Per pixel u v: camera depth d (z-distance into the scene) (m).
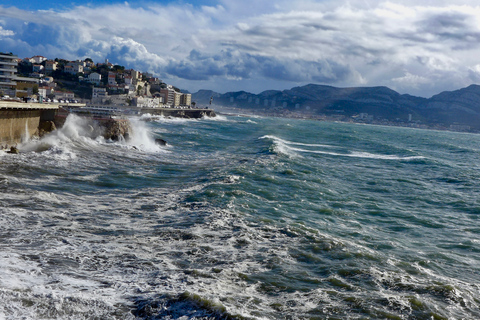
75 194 25.58
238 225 20.97
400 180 41.88
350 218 25.19
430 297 14.20
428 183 41.34
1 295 11.57
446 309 13.41
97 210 22.38
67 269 14.09
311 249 18.19
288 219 23.14
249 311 12.14
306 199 28.94
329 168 47.03
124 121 57.38
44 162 34.09
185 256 16.36
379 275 15.80
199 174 36.56
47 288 12.44
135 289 13.06
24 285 12.43
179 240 18.27
